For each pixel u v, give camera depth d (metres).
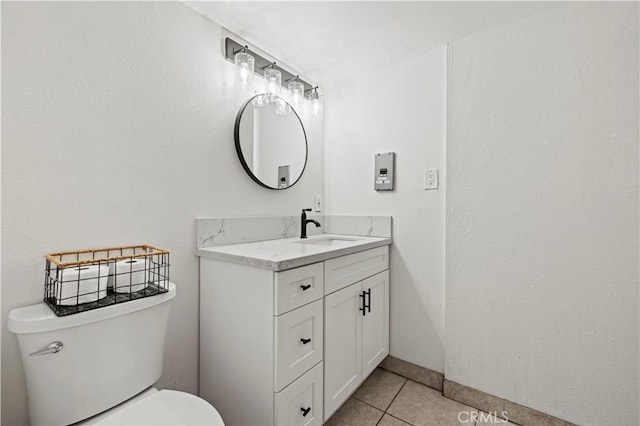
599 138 1.30
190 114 1.40
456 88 1.65
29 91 0.96
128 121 1.19
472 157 1.60
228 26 1.55
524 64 1.46
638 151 1.22
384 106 1.98
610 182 1.27
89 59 1.09
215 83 1.51
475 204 1.59
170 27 1.33
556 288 1.39
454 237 1.66
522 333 1.47
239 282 1.23
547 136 1.41
